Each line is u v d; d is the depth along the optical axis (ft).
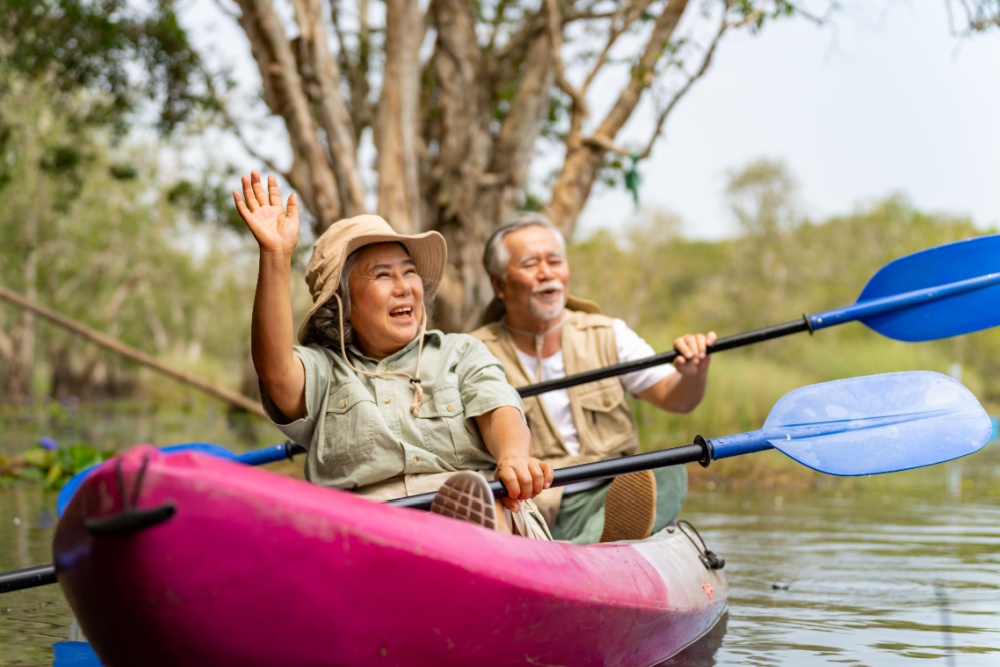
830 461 9.66
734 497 23.80
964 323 13.51
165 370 25.67
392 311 9.32
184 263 111.96
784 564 14.24
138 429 50.98
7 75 35.86
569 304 13.69
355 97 33.40
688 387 12.93
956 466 31.94
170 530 5.65
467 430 9.18
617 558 8.75
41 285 95.76
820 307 126.41
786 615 11.00
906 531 17.54
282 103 27.48
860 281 124.77
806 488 25.77
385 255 9.42
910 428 9.89
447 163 30.63
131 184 95.09
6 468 28.22
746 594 12.17
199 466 5.80
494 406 9.05
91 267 102.22
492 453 9.07
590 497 11.98
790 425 9.86
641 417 37.63
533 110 31.27
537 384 12.34
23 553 14.97
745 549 15.66
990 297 13.47
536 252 12.93
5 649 9.57
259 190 8.48
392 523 6.35
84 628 6.15
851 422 9.96
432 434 9.05
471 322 30.58
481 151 30.99
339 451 8.93
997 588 12.34
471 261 30.53
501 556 6.93
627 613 8.05
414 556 6.31
